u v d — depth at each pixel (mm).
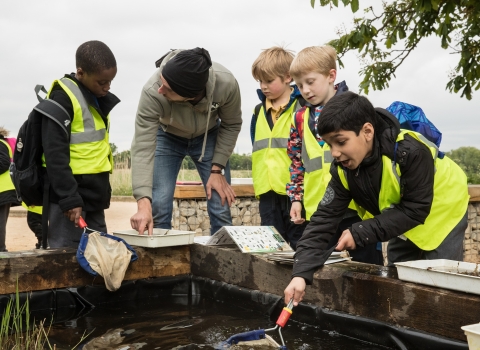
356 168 2410
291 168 3590
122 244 3209
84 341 2494
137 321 2857
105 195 3430
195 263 3557
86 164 3268
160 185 3898
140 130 3549
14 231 8617
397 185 2342
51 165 3084
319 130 2260
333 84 3350
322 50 3275
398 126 2357
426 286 2258
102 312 3072
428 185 2318
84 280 3236
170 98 3361
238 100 3826
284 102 3797
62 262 3160
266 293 2992
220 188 4016
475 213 6082
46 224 3230
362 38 5844
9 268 3010
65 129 3119
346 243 2391
